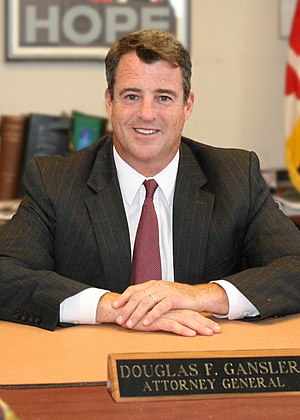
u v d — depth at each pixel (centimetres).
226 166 257
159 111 237
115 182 247
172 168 251
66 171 250
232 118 414
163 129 238
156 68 234
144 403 154
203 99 412
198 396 157
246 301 213
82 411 150
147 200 247
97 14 404
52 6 402
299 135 383
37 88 407
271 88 413
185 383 158
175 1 405
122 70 236
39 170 250
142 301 204
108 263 239
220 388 159
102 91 409
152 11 405
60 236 242
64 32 404
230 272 250
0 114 407
